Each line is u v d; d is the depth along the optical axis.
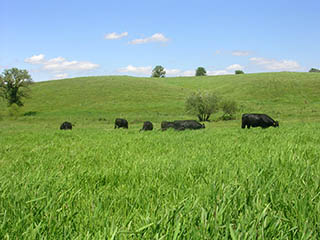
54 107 75.25
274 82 96.25
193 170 4.52
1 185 3.64
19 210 2.65
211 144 8.88
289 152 5.54
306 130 13.77
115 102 79.75
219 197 2.71
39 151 8.65
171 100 83.56
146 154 7.09
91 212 2.65
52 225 2.31
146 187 3.53
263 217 2.25
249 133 13.22
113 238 1.92
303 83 91.44
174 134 14.12
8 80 71.06
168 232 2.04
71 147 9.54
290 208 2.58
